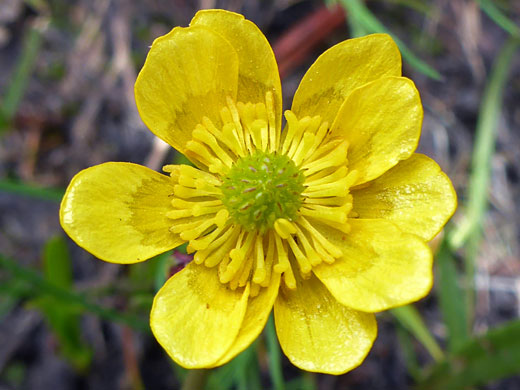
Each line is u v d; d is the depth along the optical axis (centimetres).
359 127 5
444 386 7
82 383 8
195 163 5
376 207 5
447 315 7
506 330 6
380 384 8
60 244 7
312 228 5
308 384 7
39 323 8
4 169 8
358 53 5
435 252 7
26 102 8
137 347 8
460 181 8
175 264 5
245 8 8
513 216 8
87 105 8
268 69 5
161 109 5
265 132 5
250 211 5
